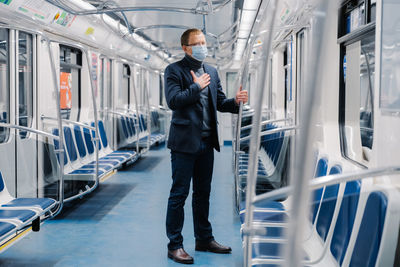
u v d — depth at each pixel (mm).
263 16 1462
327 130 3273
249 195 1379
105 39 6738
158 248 3588
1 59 4254
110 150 7395
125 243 3729
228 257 3322
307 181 796
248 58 2693
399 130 1976
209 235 3436
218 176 7266
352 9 3127
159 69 11383
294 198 805
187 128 3041
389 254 1390
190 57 3113
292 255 798
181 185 3145
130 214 4734
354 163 2959
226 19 6535
